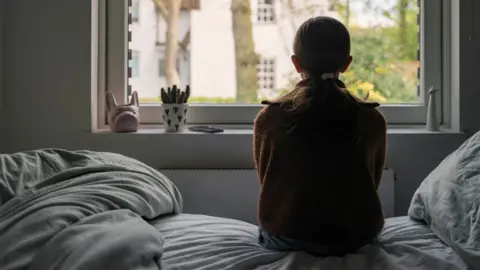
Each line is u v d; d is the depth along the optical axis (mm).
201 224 1198
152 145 1578
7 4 1585
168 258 956
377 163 1111
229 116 1710
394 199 1562
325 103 1021
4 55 1591
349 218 1026
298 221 1037
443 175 1167
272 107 1088
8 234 895
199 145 1578
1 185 1065
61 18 1589
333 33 1084
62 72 1593
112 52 1701
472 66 1597
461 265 949
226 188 1528
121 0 1691
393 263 934
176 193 1331
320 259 990
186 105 1623
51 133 1599
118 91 1707
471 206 1027
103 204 1042
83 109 1596
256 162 1139
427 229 1163
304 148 1030
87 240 879
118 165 1238
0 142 1598
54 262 847
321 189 1025
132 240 891
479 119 1599
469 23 1596
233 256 996
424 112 1711
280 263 962
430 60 1701
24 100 1597
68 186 1099
